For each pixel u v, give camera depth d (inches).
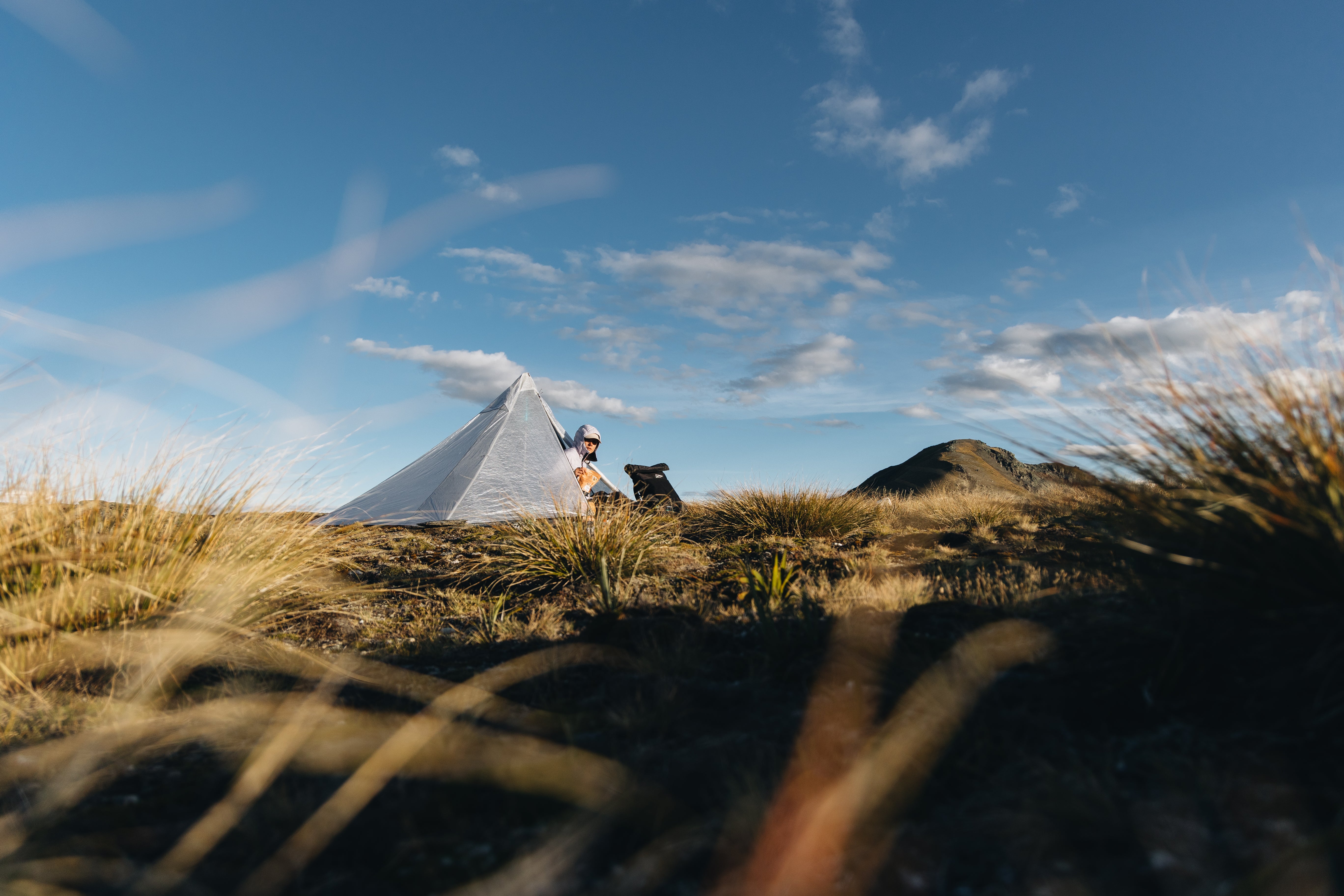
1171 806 53.7
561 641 115.1
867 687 79.8
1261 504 75.8
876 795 58.9
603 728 77.7
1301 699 64.4
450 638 126.0
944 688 74.7
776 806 58.4
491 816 60.9
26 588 111.5
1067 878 47.5
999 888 47.3
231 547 137.0
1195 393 87.5
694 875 51.2
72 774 69.8
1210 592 76.1
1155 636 79.4
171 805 65.7
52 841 59.1
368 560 208.5
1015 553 164.6
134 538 126.7
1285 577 70.4
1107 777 57.0
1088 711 68.4
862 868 50.7
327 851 56.5
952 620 99.4
